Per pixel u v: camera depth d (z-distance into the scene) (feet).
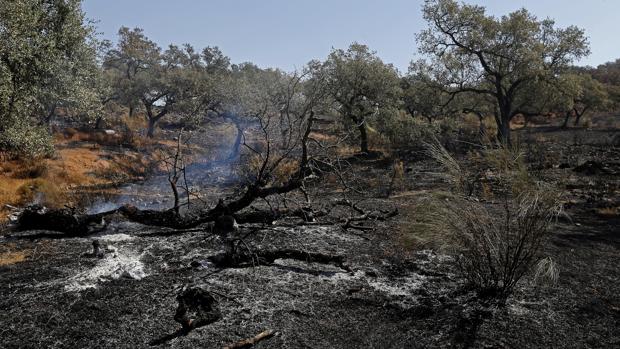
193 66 167.94
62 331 16.80
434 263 24.72
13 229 30.94
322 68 88.02
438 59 106.22
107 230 30.32
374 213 36.99
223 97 96.27
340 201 40.24
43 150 52.95
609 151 84.28
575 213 38.29
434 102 111.24
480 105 129.08
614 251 27.55
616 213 37.76
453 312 18.95
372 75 92.02
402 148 97.55
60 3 49.14
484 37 98.07
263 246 26.96
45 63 44.09
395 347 16.30
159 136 114.83
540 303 19.93
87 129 100.17
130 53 141.90
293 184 30.99
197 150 97.40
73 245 26.96
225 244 27.27
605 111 179.83
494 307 19.48
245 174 61.05
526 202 20.33
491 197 32.37
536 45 96.37
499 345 16.40
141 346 15.92
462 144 94.02
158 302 19.33
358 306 19.47
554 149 88.99
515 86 100.22
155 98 113.60
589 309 19.45
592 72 219.82
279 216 32.45
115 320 17.71
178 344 16.03
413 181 57.93
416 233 22.25
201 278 22.02
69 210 30.35
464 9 97.96
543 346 16.43
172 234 29.35
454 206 21.25
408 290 21.16
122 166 76.64
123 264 23.56
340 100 92.94
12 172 55.06
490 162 22.75
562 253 26.96
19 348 15.58
